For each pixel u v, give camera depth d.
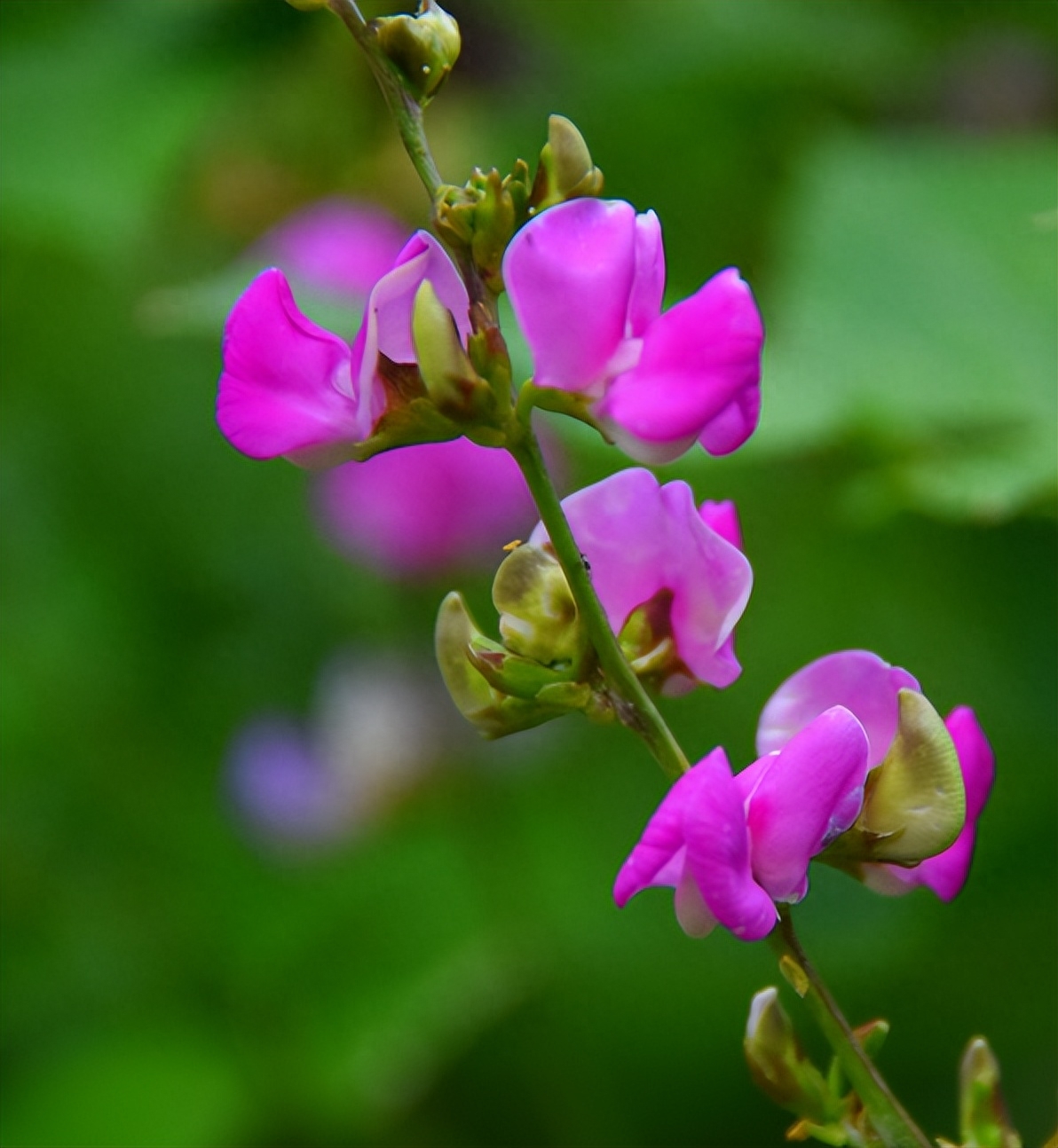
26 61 0.71
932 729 0.44
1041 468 0.54
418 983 0.72
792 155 0.72
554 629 0.45
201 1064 0.73
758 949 0.67
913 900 0.64
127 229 0.68
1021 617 0.65
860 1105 0.45
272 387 0.45
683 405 0.44
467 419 0.44
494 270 0.44
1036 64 0.72
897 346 0.56
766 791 0.44
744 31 0.71
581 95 0.73
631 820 0.72
